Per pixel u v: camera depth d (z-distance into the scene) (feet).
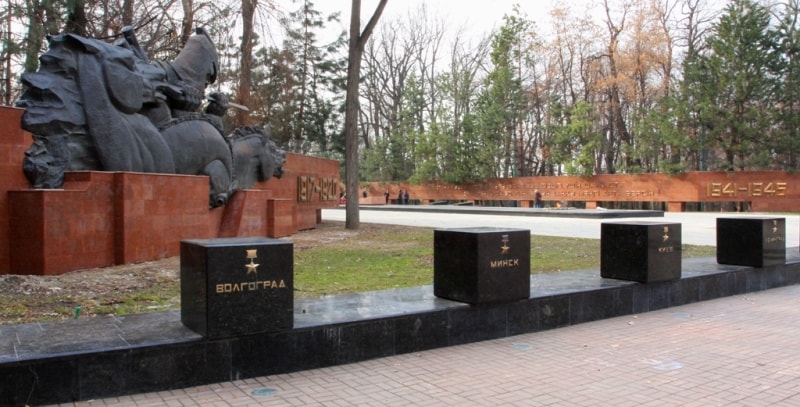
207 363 17.25
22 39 56.34
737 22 120.47
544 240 59.26
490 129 163.43
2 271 32.07
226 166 50.90
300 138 148.87
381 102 198.90
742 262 35.06
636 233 28.68
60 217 32.89
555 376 18.44
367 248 50.37
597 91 152.66
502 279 23.30
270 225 57.11
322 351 19.19
